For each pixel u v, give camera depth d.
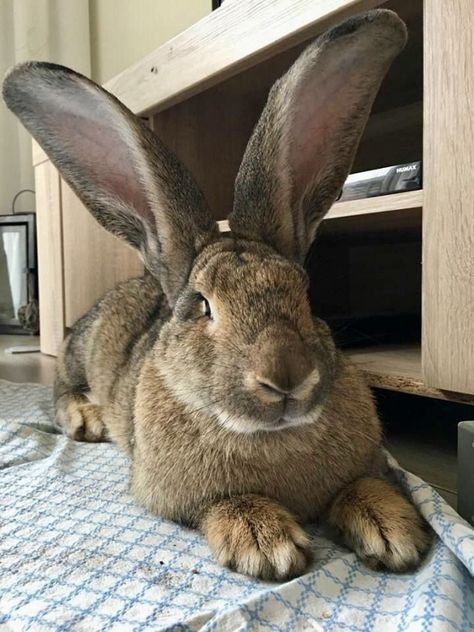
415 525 0.33
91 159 0.40
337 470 0.37
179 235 0.39
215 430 0.35
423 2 0.49
